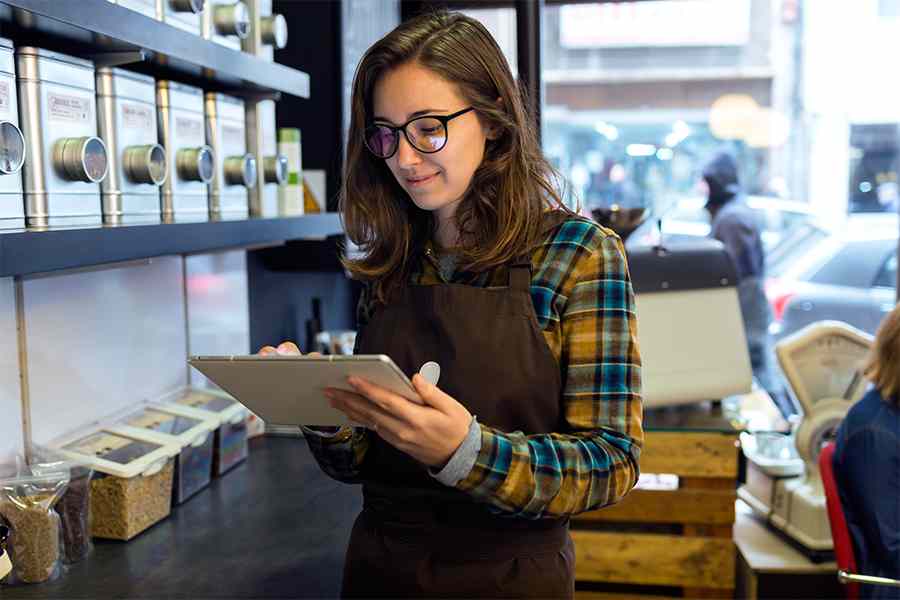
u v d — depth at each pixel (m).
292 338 3.13
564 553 1.38
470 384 1.32
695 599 2.81
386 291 1.46
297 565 1.64
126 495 1.75
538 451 1.21
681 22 3.98
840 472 2.42
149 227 1.53
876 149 3.86
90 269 1.71
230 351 2.56
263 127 2.23
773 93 3.94
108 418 1.96
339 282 3.68
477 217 1.37
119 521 1.76
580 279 1.31
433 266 1.44
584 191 4.20
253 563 1.65
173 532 1.82
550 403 1.32
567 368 1.32
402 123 1.29
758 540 3.01
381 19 3.32
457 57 1.28
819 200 3.93
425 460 1.20
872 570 2.36
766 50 3.93
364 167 1.44
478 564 1.34
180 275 2.28
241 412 2.29
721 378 2.84
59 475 1.58
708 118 4.02
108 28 1.43
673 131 4.06
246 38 2.14
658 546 2.80
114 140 1.60
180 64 1.79
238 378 1.23
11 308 1.66
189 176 1.83
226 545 1.74
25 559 1.54
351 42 2.89
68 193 1.46
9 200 1.35
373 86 1.34
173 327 2.25
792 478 3.02
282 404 1.29
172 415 2.07
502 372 1.32
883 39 3.79
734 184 3.99
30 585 1.55
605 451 1.25
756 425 3.49
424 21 1.32
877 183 3.87
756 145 3.97
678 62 4.01
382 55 1.29
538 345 1.32
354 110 1.40
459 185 1.32
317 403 1.25
